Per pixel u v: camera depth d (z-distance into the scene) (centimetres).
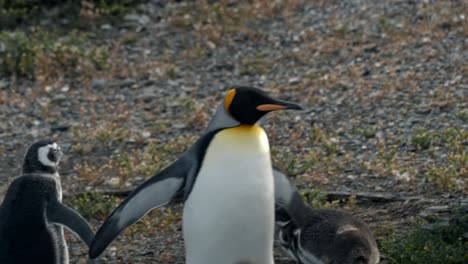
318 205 1767
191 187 1291
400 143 2120
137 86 2770
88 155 2278
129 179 2064
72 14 3309
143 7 3372
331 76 2669
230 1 3416
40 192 1395
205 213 1276
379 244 1565
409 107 2355
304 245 1414
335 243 1362
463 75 2534
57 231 1395
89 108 2620
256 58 2911
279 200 1356
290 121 2370
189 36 3138
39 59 2917
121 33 3191
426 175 1861
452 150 2014
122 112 2572
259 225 1295
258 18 3241
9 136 2453
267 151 1300
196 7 3362
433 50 2759
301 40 3017
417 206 1708
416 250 1462
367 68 2705
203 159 1287
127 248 1673
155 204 1306
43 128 2494
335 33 3030
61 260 1398
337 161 2048
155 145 2291
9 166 2261
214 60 2942
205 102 2602
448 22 2956
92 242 1289
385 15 3119
